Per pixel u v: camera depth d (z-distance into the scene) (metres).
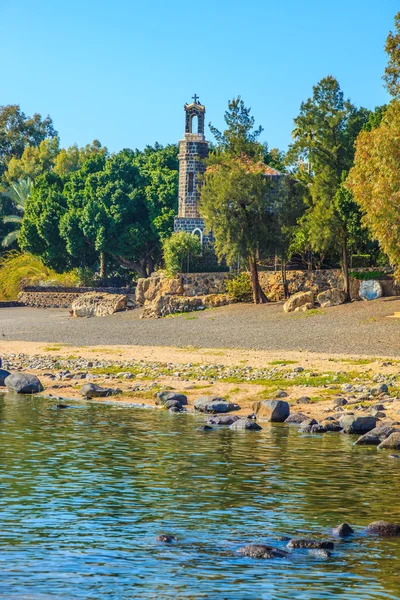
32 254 123.81
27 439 23.84
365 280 73.12
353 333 56.06
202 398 32.41
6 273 124.56
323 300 72.06
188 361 47.00
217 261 93.25
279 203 78.38
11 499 16.38
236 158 81.00
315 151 73.81
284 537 14.04
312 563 12.79
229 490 17.66
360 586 11.73
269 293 80.88
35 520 14.92
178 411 31.67
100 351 53.91
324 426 26.83
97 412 30.92
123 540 13.84
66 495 16.84
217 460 21.14
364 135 53.72
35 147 173.25
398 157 49.06
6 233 152.00
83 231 112.50
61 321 83.81
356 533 14.47
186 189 99.00
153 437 24.91
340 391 34.50
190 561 12.79
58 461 20.47
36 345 59.47
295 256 87.12
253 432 26.50
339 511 15.98
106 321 80.75
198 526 14.79
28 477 18.42
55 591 11.37
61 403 33.09
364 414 29.03
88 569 12.31
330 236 71.25
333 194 72.62
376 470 19.98
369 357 45.12
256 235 77.19
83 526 14.62
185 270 90.06
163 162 122.62
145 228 113.88
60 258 120.88
